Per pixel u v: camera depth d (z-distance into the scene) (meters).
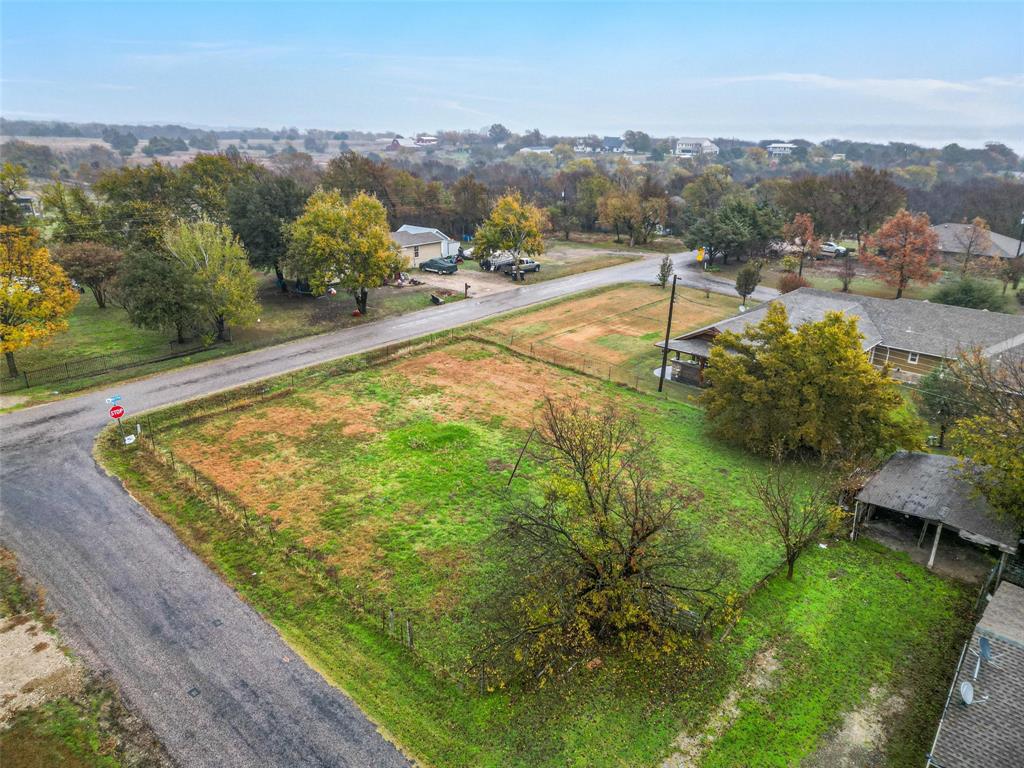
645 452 32.78
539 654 19.56
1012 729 15.34
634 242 102.31
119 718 17.44
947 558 25.50
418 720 17.64
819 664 20.11
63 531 25.50
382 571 23.62
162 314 43.16
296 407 37.59
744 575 24.08
